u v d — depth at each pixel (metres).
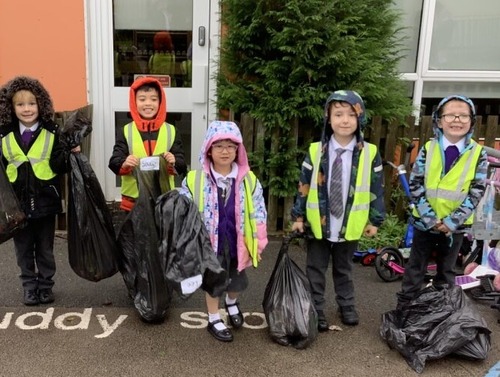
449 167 3.44
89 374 2.93
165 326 3.48
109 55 5.48
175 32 5.54
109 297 3.87
